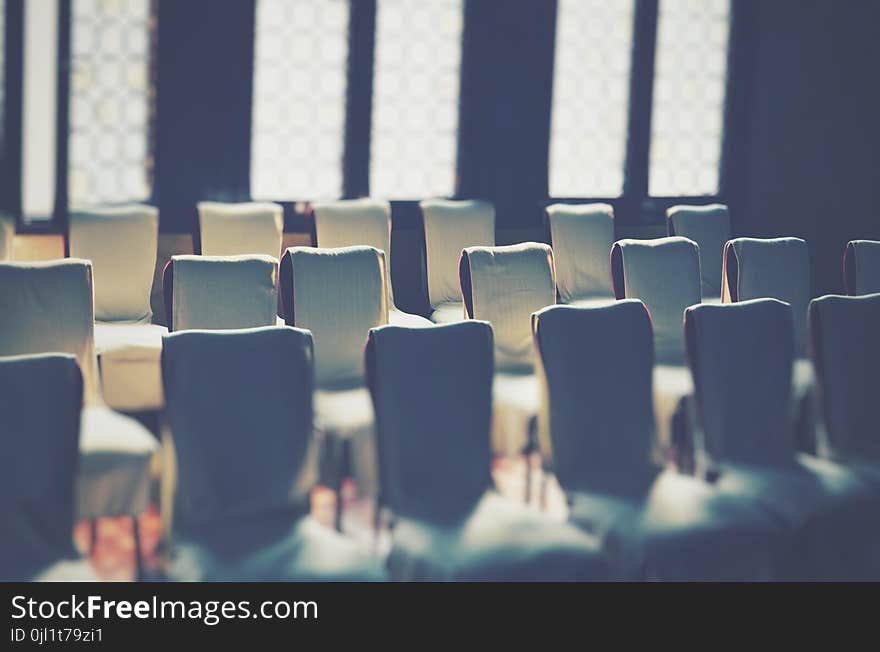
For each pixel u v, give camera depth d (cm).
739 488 359
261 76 698
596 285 695
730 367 380
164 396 305
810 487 354
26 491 280
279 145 709
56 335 405
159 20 645
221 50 660
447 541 298
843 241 862
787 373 390
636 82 805
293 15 701
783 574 339
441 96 754
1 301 398
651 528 316
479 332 340
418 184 756
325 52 713
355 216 641
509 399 450
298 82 709
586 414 354
